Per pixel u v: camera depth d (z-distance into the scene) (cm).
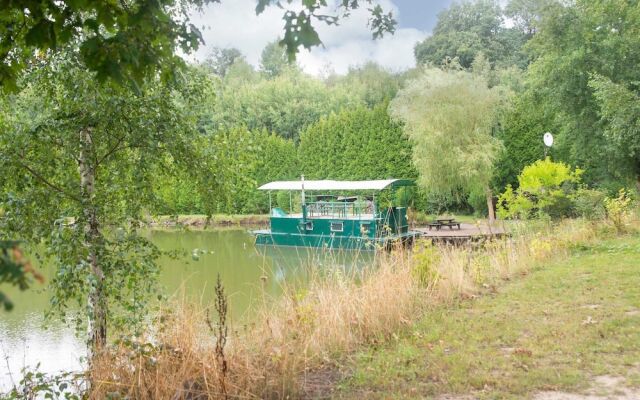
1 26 349
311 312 632
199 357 467
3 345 880
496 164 2767
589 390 421
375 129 3406
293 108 5300
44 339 917
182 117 635
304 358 514
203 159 660
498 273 977
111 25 296
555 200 1562
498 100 2673
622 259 993
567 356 501
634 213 1516
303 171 3809
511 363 492
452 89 2650
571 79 1970
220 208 757
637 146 1644
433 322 664
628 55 1897
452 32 5047
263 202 3800
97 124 591
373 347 581
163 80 369
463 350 544
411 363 515
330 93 5562
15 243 161
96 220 584
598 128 1953
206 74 678
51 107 595
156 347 474
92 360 503
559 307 689
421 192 3011
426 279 823
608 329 573
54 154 594
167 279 1396
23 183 559
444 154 2595
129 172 625
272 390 442
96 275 538
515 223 1587
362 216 2411
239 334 556
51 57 566
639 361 477
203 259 1852
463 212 3086
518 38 4894
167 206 655
